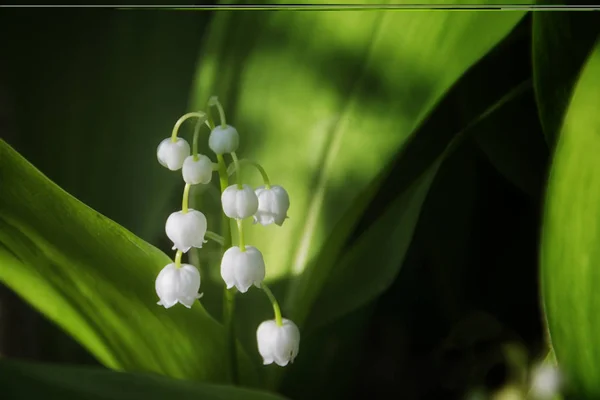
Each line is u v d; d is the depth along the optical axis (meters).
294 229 0.35
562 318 0.32
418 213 0.37
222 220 0.36
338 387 0.39
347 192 0.35
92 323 0.34
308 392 0.38
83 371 0.30
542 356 0.38
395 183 0.39
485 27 0.34
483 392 0.39
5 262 0.33
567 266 0.32
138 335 0.34
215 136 0.32
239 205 0.32
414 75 0.35
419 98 0.35
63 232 0.32
